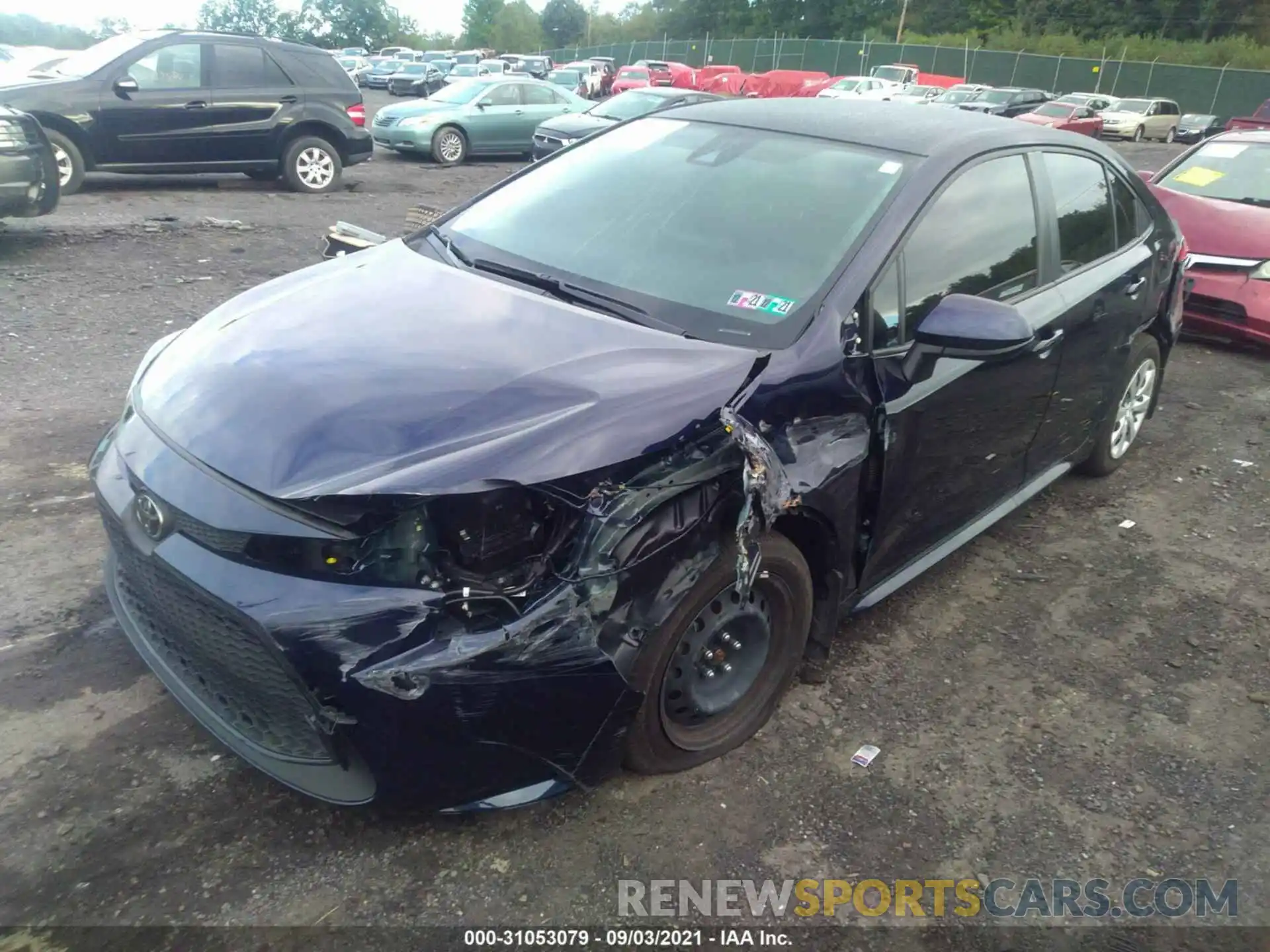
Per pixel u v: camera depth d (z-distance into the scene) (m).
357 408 2.42
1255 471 5.39
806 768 2.94
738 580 2.52
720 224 3.29
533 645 2.26
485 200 3.93
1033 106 32.19
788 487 2.64
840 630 3.68
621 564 2.37
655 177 3.61
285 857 2.50
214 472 2.37
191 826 2.57
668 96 16.20
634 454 2.41
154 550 2.41
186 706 2.60
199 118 11.34
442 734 2.25
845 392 2.88
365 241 4.32
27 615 3.38
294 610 2.20
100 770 2.73
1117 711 3.33
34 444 4.62
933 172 3.32
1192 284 7.31
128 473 2.56
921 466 3.25
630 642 2.40
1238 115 40.59
